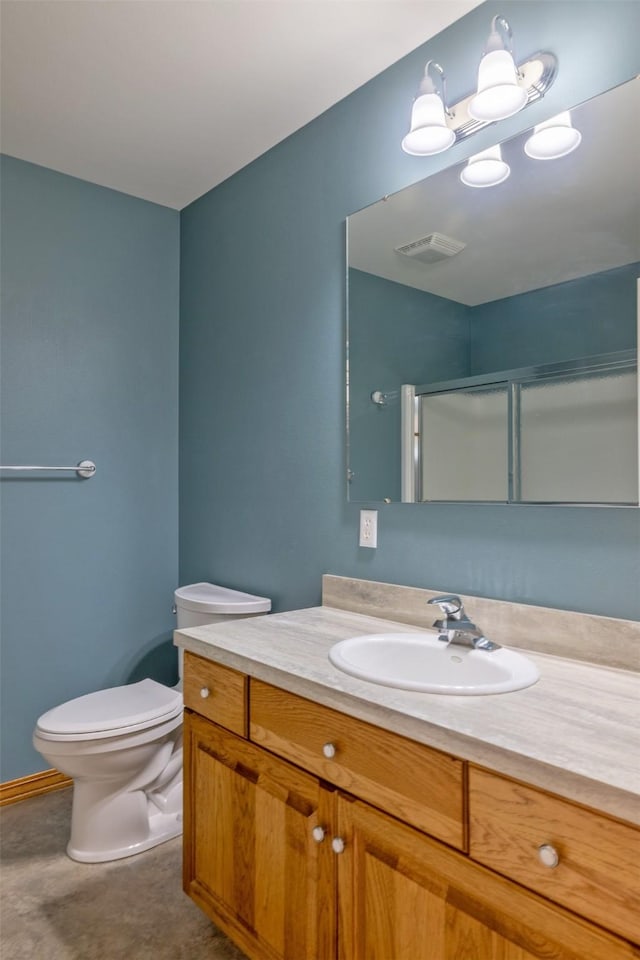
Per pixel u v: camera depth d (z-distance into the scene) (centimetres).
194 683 162
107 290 262
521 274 151
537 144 148
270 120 213
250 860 141
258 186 236
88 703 207
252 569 237
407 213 178
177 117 211
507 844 90
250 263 240
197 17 165
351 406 195
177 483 283
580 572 139
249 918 141
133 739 192
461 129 163
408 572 177
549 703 108
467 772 96
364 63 183
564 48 143
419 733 101
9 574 236
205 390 265
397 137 182
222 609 217
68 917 171
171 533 281
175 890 183
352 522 195
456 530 164
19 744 237
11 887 183
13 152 233
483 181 160
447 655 144
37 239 242
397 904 106
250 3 160
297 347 217
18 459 238
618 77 134
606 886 79
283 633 163
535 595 147
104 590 260
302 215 215
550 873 85
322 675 125
